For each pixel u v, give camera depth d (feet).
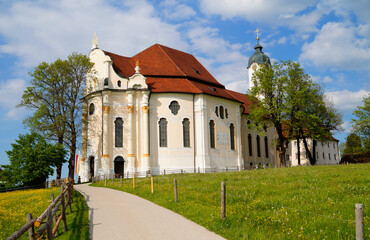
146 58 215.72
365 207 55.36
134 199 85.87
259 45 322.75
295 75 197.36
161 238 45.75
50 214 39.32
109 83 187.73
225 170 201.57
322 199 63.98
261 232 47.16
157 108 189.47
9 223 60.08
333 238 42.73
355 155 293.84
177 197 75.56
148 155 181.68
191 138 190.39
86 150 188.96
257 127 200.85
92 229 52.06
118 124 185.98
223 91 223.10
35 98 172.35
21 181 154.51
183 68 215.92
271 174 116.26
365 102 224.53
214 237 45.98
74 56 178.40
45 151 158.71
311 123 194.49
